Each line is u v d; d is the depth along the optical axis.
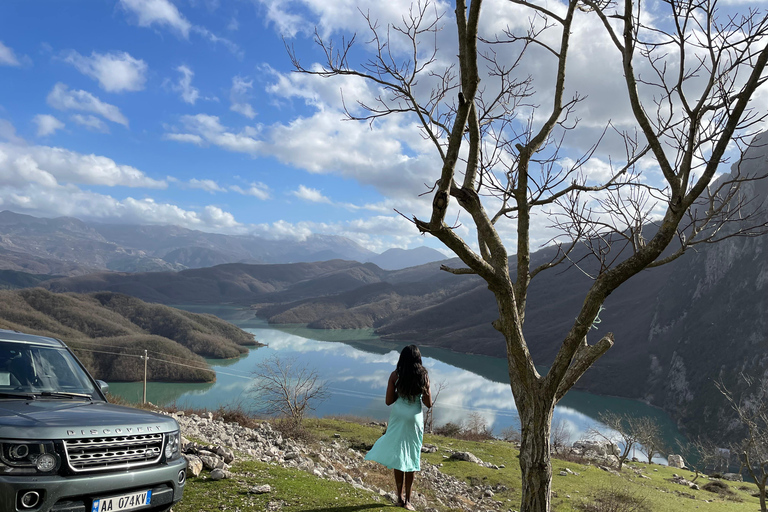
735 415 92.25
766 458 20.81
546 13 5.04
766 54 3.53
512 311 4.00
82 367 5.09
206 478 6.02
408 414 5.57
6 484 3.20
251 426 15.30
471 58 4.00
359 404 108.50
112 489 3.63
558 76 4.90
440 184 3.34
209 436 9.55
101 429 3.73
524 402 4.11
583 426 91.69
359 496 6.14
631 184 4.59
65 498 3.42
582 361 4.09
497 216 5.14
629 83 4.15
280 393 24.14
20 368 4.55
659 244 3.76
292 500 5.52
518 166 4.66
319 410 99.94
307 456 11.05
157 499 3.95
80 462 3.56
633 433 43.75
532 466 4.00
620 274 3.84
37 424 3.53
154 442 4.06
